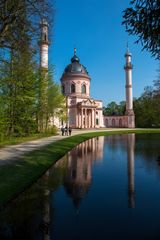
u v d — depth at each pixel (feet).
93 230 19.35
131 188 31.45
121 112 415.44
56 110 152.97
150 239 17.87
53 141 92.99
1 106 87.30
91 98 306.96
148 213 22.85
